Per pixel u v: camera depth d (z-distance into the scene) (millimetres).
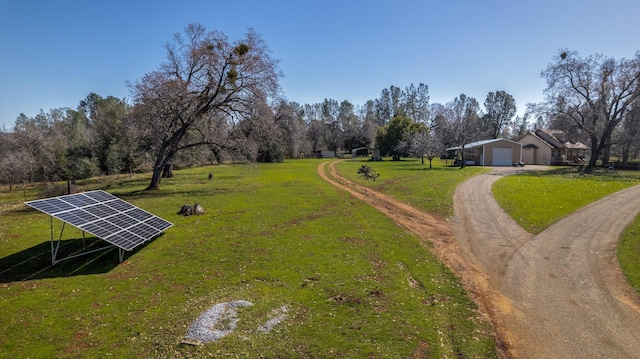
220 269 12938
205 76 31938
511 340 8602
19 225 19453
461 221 20406
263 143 36906
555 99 49094
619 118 45656
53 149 53844
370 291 10922
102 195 16859
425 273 12625
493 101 114625
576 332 8859
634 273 11992
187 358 7547
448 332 8852
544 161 66688
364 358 7605
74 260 13938
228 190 32625
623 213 19672
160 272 12711
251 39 32219
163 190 32719
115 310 9945
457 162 63844
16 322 9328
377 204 25734
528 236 17047
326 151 103438
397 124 80938
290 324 8891
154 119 30609
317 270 12688
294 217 21266
